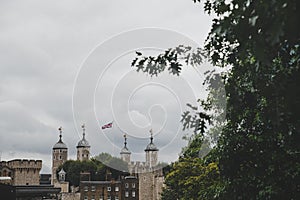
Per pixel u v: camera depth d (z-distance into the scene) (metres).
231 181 8.95
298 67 5.24
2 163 90.31
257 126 7.86
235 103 5.88
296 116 5.22
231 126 8.14
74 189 82.12
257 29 3.80
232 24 4.03
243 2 4.08
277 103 5.12
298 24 3.59
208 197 17.14
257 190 8.71
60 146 104.06
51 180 102.44
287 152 7.91
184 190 26.97
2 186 36.41
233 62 5.88
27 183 92.38
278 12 3.58
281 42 4.07
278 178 8.12
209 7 6.55
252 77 5.52
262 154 8.11
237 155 8.28
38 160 91.69
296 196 8.07
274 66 5.52
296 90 5.00
